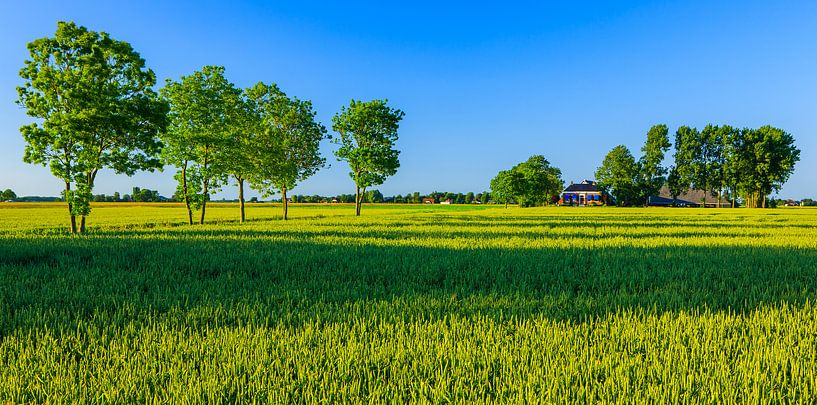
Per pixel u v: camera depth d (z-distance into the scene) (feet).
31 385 10.32
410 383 10.30
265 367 11.27
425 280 23.38
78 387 10.28
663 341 12.73
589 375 10.57
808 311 15.96
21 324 14.96
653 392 9.63
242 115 100.89
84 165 61.98
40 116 61.31
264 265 27.71
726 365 10.93
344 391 9.82
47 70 59.26
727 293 19.51
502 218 109.81
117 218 142.61
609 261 29.40
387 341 13.14
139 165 67.77
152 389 10.34
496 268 26.37
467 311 16.70
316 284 22.00
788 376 10.66
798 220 96.48
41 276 24.49
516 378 10.51
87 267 27.48
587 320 15.37
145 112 65.62
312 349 12.55
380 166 137.59
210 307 17.12
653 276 23.67
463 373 10.78
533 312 16.58
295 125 124.98
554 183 390.42
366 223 82.53
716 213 157.99
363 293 20.06
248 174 105.91
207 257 31.12
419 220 96.37
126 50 65.00
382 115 136.26
